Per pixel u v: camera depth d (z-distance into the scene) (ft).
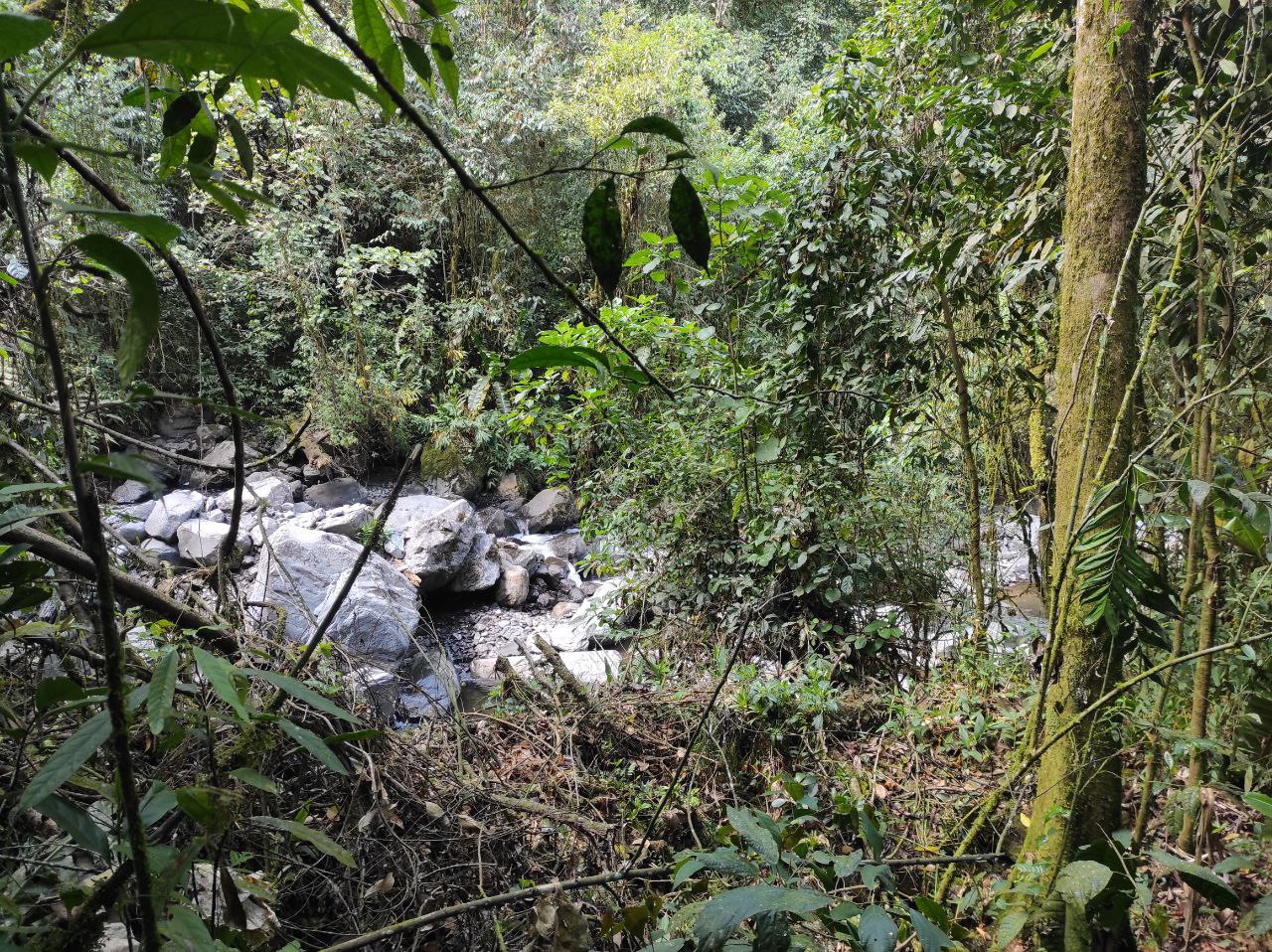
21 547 2.54
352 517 21.66
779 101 35.42
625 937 5.25
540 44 26.17
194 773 3.94
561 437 13.24
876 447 11.67
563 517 25.18
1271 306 5.40
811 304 10.41
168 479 22.38
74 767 1.72
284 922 4.36
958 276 9.73
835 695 9.66
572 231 26.21
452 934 5.20
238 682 2.31
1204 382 5.74
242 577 14.69
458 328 26.18
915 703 9.50
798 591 10.39
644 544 12.53
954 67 10.78
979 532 11.28
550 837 6.14
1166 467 4.94
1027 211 8.41
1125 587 4.52
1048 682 5.06
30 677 3.79
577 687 8.46
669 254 10.21
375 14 1.92
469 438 26.27
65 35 4.41
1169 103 6.77
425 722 7.41
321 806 5.16
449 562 19.12
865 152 9.84
